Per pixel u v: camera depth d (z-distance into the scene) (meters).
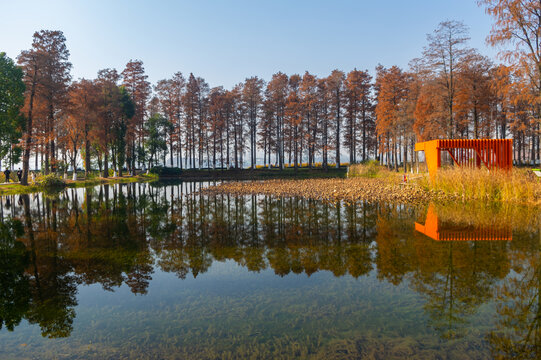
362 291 4.52
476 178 14.68
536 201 12.45
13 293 4.70
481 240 7.23
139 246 7.32
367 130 45.81
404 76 35.34
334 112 44.62
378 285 4.73
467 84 24.94
